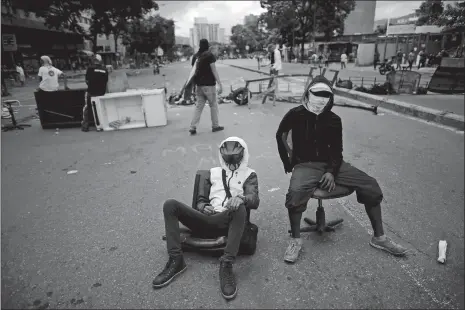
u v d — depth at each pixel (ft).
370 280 7.80
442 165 15.58
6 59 78.84
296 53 170.40
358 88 39.73
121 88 25.27
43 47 125.90
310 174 8.69
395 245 8.72
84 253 9.13
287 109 30.60
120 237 9.92
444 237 9.64
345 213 11.18
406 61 87.76
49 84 26.32
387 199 12.15
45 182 14.49
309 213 11.25
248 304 7.11
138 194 13.02
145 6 98.27
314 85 8.58
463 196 12.27
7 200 12.69
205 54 20.35
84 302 7.27
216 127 22.54
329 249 9.11
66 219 11.10
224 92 44.55
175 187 13.62
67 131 24.43
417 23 74.23
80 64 159.12
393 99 33.19
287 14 152.15
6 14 92.32
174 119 27.40
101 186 13.92
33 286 7.81
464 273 8.02
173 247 7.91
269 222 10.68
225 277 7.51
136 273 8.25
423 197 12.26
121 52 248.32
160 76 87.97
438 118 24.94
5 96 48.62
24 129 25.43
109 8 94.58
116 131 23.99
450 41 61.16
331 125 8.66
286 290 7.52
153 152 18.47
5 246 9.53
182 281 7.88
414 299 7.16
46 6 88.69
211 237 8.64
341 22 155.33
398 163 15.96
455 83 36.99
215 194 8.63
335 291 7.45
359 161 16.30
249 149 18.44
